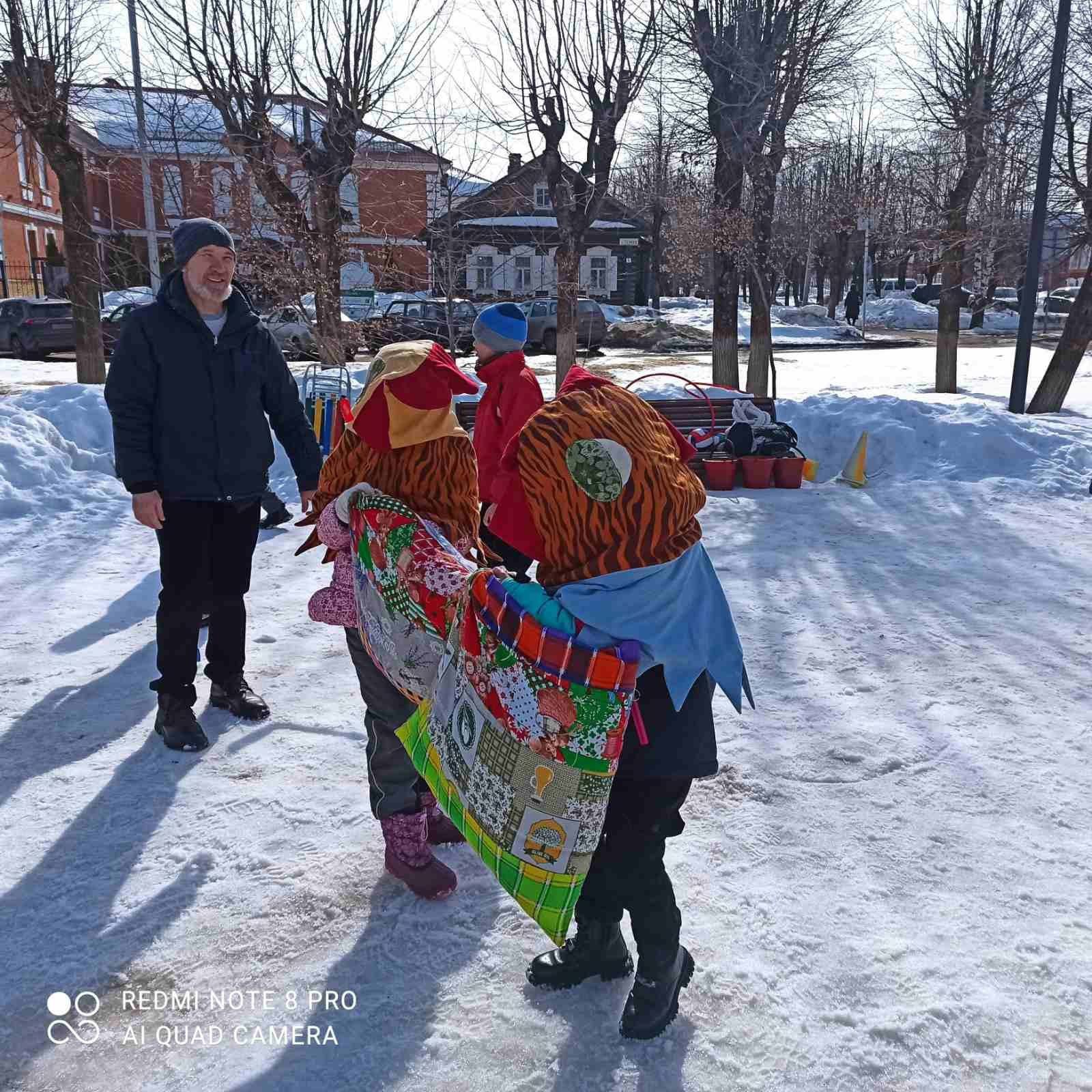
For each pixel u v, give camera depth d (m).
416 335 18.58
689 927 2.51
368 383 2.27
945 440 9.09
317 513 2.46
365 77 11.55
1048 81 11.97
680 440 2.03
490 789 1.91
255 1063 2.09
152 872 2.78
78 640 4.67
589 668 1.79
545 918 1.90
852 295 38.38
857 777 3.31
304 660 4.45
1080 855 2.84
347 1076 2.05
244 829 3.00
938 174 17.02
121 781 3.30
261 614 5.11
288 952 2.45
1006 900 2.62
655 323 29.58
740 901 2.62
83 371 14.26
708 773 1.99
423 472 2.26
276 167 11.74
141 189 15.20
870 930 2.50
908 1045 2.11
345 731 3.70
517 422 4.49
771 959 2.39
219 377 3.41
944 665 4.32
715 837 2.94
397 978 2.35
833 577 5.72
